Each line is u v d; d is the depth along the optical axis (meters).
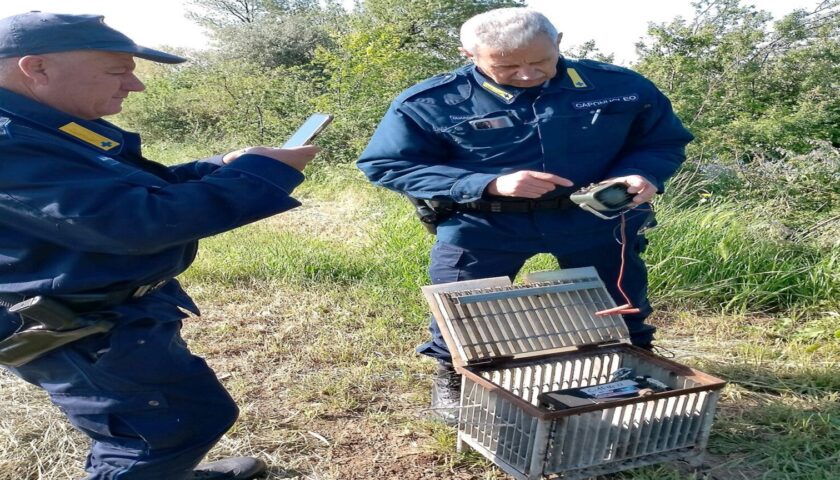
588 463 2.42
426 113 2.74
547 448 2.31
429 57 11.18
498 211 2.80
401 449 2.87
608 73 2.83
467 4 12.88
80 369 1.96
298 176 1.98
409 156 2.80
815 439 2.86
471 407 2.61
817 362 3.64
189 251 2.12
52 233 1.76
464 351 2.61
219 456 2.78
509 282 2.81
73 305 1.87
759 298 4.55
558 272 2.87
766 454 2.78
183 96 14.69
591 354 2.84
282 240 5.80
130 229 1.73
